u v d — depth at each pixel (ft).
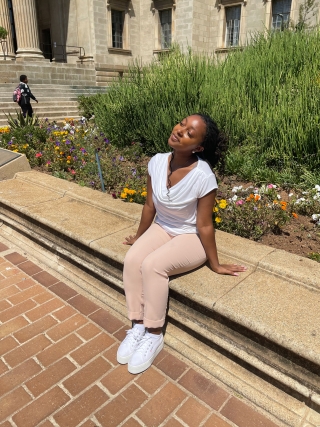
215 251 7.96
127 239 9.99
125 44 73.67
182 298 8.12
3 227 14.83
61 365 7.97
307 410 6.44
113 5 69.46
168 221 8.07
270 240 10.85
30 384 7.48
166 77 21.90
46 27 78.07
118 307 9.76
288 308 7.12
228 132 16.93
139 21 74.64
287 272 8.11
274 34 26.76
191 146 7.13
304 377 6.35
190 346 8.16
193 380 7.57
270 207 11.66
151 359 7.86
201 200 7.36
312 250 10.18
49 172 18.86
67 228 11.18
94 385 7.45
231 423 6.64
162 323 7.93
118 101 22.97
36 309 9.90
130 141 21.98
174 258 7.56
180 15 66.13
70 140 21.42
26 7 61.41
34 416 6.79
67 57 74.54
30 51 62.95
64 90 54.90
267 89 18.54
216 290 7.71
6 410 6.91
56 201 13.92
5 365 7.97
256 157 16.14
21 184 16.46
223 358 7.69
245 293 7.60
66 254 11.42
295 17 56.95
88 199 13.56
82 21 68.54
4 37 60.75
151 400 7.11
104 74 69.10
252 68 21.03
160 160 7.87
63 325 9.26
